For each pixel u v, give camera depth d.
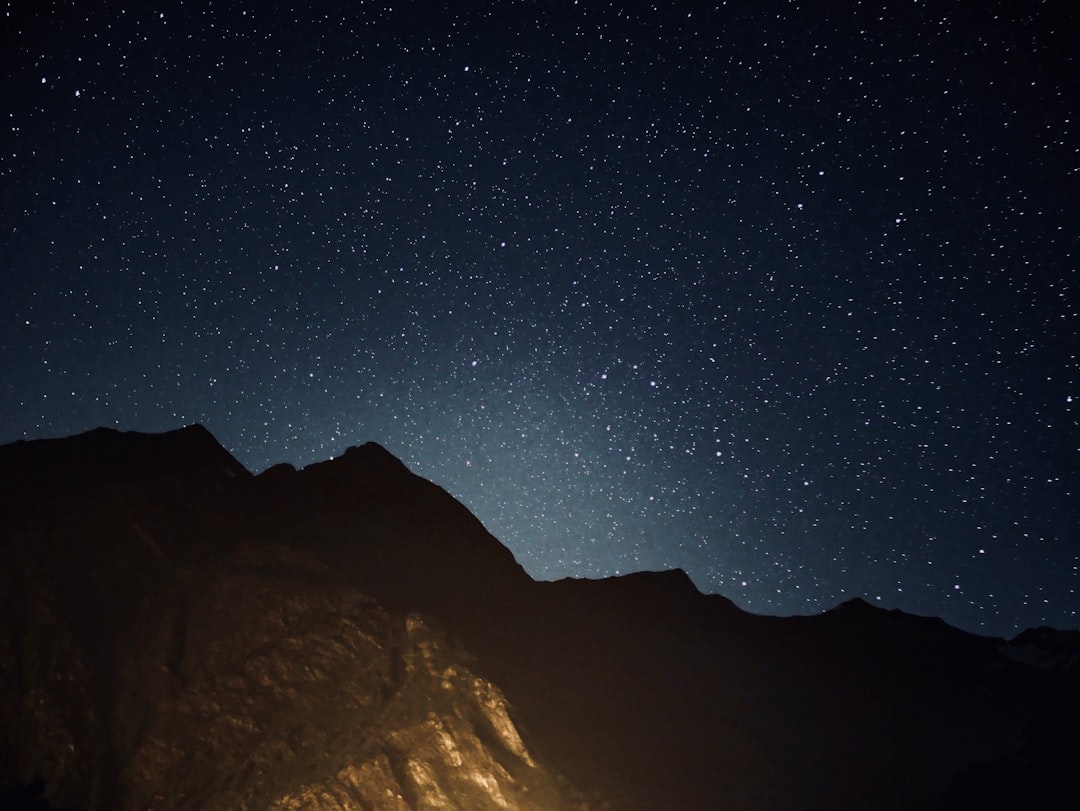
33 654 26.84
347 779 25.05
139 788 24.83
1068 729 19.16
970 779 20.27
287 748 26.28
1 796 23.02
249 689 27.84
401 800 25.03
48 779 24.22
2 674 26.14
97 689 26.80
